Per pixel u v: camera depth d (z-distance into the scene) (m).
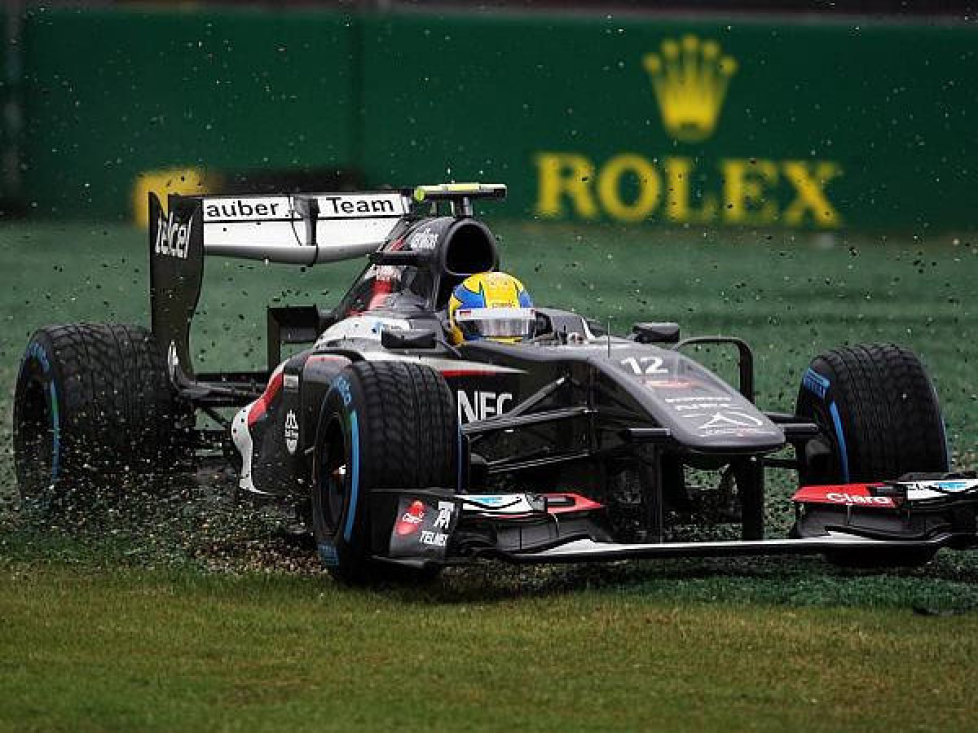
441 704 17.70
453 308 27.83
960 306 66.06
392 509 23.17
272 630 20.75
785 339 55.47
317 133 88.06
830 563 25.31
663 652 19.59
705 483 34.56
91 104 88.31
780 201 91.69
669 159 90.56
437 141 88.56
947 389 45.66
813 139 91.56
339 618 21.39
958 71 91.38
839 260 83.31
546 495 23.28
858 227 91.94
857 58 91.25
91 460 29.59
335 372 26.25
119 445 29.73
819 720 17.28
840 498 24.31
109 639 20.33
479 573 24.56
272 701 17.83
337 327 29.62
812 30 91.38
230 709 17.55
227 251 34.97
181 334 32.28
